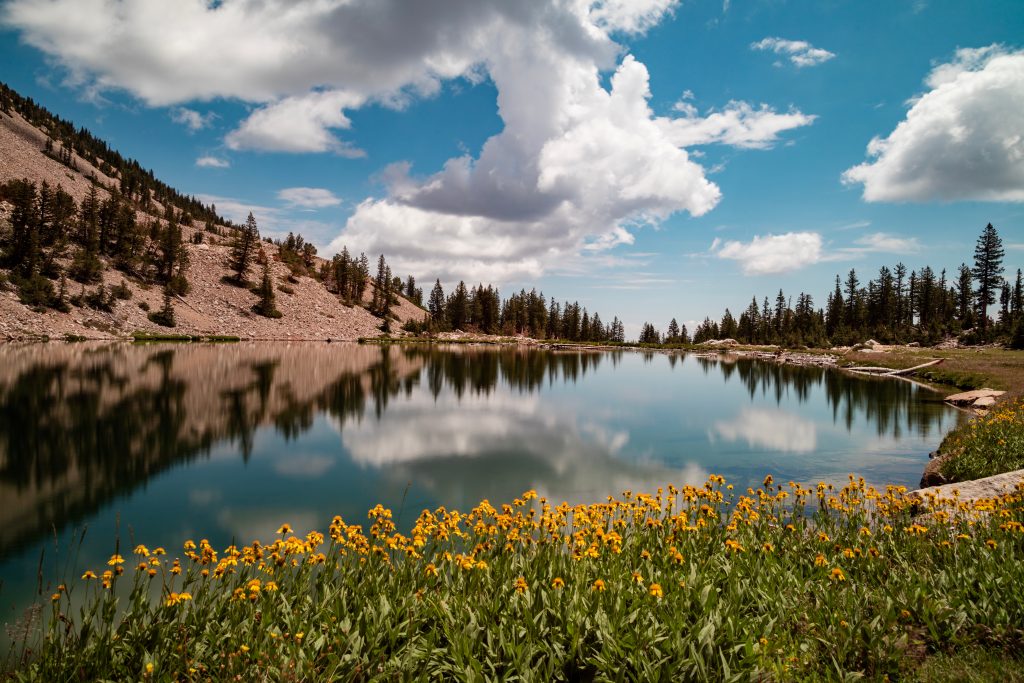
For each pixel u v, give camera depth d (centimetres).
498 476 1708
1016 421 1681
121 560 495
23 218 8550
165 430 2328
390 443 2208
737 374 6006
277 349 8050
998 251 9562
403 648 479
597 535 649
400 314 16050
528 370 6306
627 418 2941
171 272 10981
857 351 9388
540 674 470
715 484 1585
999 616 545
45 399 2858
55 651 473
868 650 503
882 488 1541
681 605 523
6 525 1255
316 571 716
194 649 462
